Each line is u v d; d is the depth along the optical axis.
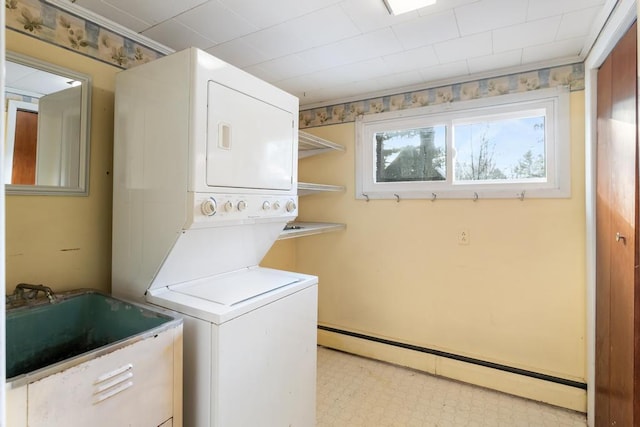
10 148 1.39
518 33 1.82
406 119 2.68
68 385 0.92
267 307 1.47
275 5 1.56
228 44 1.94
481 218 2.43
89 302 1.51
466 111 2.45
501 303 2.38
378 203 2.82
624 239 1.51
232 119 1.42
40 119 1.47
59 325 1.42
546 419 2.06
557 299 2.21
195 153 1.28
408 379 2.52
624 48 1.52
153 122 1.40
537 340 2.27
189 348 1.32
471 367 2.45
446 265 2.56
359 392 2.34
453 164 2.54
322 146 2.75
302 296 1.70
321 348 3.05
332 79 2.48
